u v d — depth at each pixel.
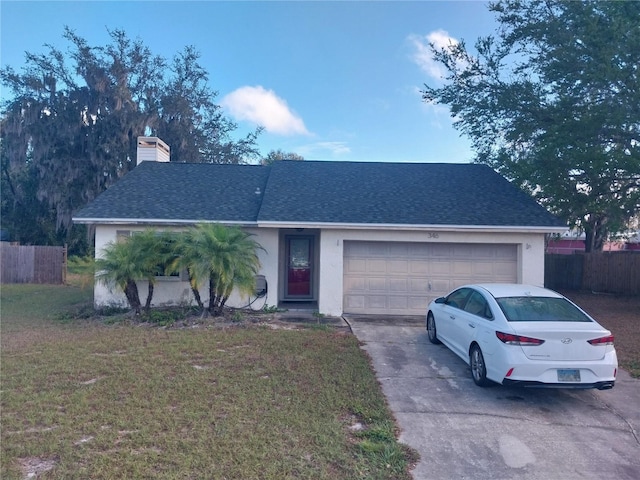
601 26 14.62
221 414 6.26
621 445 5.83
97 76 29.28
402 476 4.93
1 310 14.39
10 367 8.23
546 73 16.22
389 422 6.22
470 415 6.61
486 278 13.98
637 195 14.46
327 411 6.45
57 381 7.48
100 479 4.62
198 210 14.48
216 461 5.00
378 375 8.25
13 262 22.19
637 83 13.62
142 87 32.12
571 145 14.84
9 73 28.50
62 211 29.20
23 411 6.28
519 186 17.75
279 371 8.11
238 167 18.20
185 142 32.25
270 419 6.11
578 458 5.46
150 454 5.08
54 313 13.82
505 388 7.73
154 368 8.16
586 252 21.61
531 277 13.69
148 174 17.00
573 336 6.91
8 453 5.09
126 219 13.80
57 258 22.09
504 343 7.05
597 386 6.87
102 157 29.48
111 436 5.51
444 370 8.60
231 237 12.38
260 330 11.33
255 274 13.20
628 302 17.52
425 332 11.53
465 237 13.70
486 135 18.95
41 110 28.97
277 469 4.88
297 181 16.20
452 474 5.04
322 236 13.66
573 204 15.72
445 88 19.22
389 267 13.97
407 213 13.95
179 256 12.27
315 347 9.77
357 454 5.31
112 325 11.94
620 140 15.49
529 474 5.08
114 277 12.02
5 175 33.41
